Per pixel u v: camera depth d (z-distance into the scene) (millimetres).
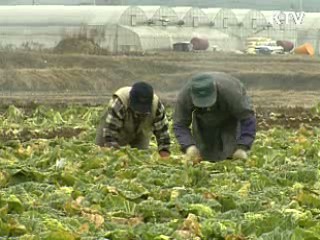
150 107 19766
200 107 18344
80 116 38281
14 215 12586
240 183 16391
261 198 14617
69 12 82500
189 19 87250
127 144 20953
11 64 66500
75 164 18766
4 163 19062
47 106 44281
